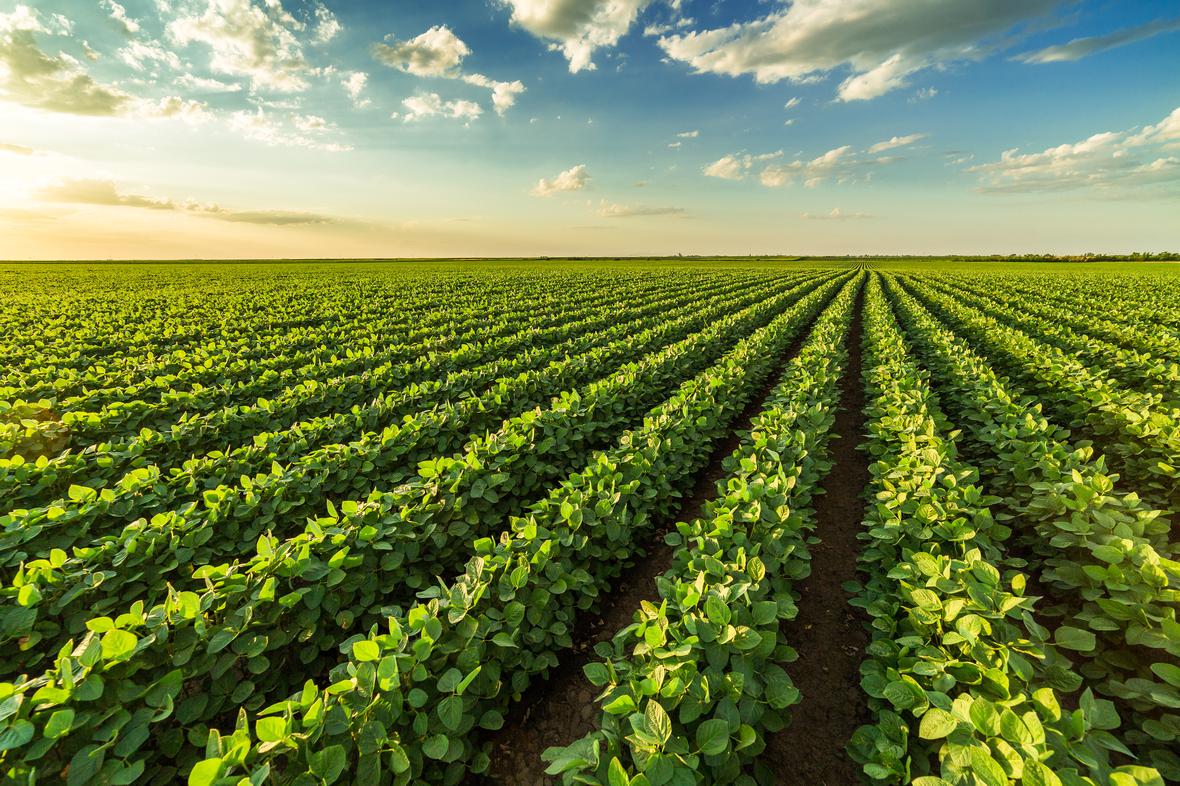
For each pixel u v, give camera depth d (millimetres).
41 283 47438
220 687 3426
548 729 3971
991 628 3273
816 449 6957
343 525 4684
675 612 3717
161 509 5801
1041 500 4789
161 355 16172
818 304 29906
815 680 4316
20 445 7676
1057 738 2436
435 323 23281
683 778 2441
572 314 25344
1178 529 5766
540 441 7258
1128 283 40812
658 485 6242
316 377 12953
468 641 3525
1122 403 7570
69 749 2730
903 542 4648
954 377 10562
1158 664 2893
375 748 2742
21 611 3559
